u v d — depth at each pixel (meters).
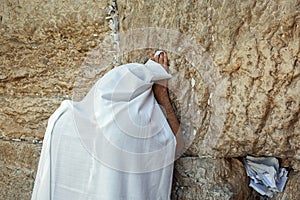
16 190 2.25
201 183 1.77
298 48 1.49
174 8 1.71
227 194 1.73
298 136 1.60
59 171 1.65
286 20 1.49
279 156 1.68
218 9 1.62
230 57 1.62
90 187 1.58
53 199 1.66
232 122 1.66
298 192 1.71
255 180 1.82
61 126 1.67
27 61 2.12
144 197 1.60
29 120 2.18
